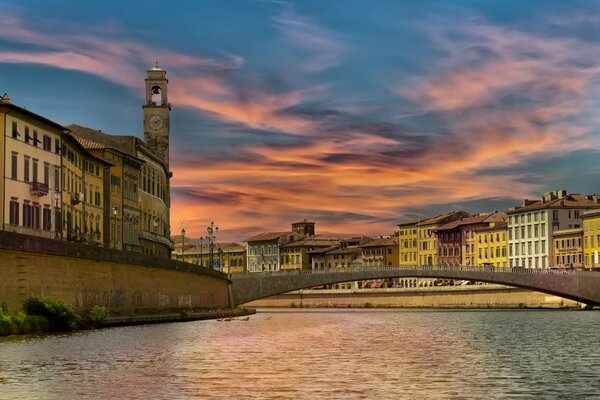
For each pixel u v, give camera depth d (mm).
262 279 198000
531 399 45969
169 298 137375
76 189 136500
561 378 54000
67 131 130875
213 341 84000
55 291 95938
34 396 46000
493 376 55062
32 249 89750
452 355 70000
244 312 181500
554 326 119750
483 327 117750
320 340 87938
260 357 67188
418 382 52156
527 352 73000
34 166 117875
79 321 97375
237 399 45750
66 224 130125
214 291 173000
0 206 109062
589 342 85312
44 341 76938
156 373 55625
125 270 117250
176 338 86812
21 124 114000
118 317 111188
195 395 46938
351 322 136375
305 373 56438
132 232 168000
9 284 86875
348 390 48844
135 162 169625
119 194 159875
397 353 71688
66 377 52969
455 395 47156
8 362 60000
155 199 189125
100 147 152625
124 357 64938
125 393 47312
